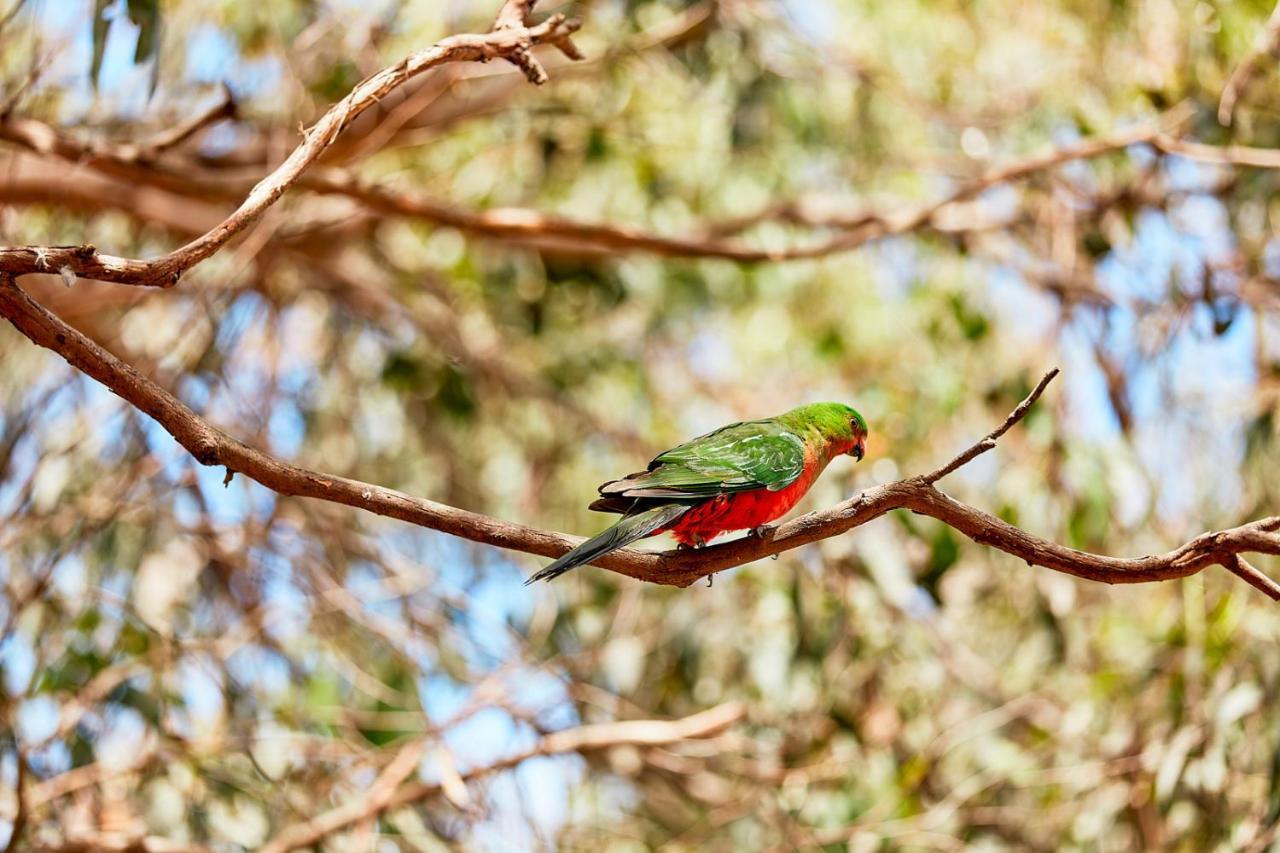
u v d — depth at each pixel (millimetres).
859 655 13461
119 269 6230
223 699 12367
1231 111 12227
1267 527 6582
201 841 11461
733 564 6945
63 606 11766
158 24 9883
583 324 17312
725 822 13336
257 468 6484
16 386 14484
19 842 10578
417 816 12484
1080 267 14938
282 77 13117
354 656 13844
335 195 13367
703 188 16938
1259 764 11781
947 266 15688
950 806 12805
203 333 14812
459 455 16469
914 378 14516
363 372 15938
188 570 13406
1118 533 13680
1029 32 15852
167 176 12609
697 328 18562
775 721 13133
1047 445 13344
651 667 14758
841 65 15469
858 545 12766
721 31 14789
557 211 16188
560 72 14992
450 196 16781
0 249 6121
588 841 13680
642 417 16859
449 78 13516
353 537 14969
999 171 13844
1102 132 14008
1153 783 12328
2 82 12930
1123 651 13414
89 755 11492
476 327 17047
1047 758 13508
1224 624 12258
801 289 17516
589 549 6609
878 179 17484
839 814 12867
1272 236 13836
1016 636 14242
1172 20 14266
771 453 7801
